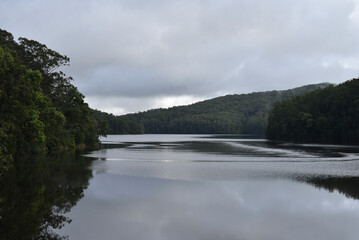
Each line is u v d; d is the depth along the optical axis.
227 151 71.06
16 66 36.09
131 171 36.97
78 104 85.50
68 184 28.48
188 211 20.05
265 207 21.06
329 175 34.06
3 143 33.44
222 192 25.28
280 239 15.67
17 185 27.97
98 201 22.42
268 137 153.38
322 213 19.86
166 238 15.66
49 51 66.56
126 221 18.12
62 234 16.17
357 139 101.50
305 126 122.19
